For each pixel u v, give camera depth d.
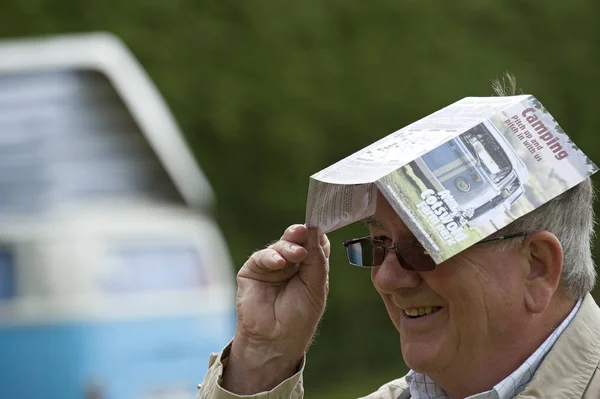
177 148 16.73
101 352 15.51
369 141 27.19
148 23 24.30
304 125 26.25
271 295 5.42
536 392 4.64
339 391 24.95
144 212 16.36
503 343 4.79
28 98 16.38
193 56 24.88
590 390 4.63
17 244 15.59
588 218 4.92
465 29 28.67
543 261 4.76
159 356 15.80
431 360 4.85
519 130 4.72
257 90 25.81
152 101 16.75
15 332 15.35
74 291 15.59
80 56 16.59
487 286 4.71
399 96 27.52
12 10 21.72
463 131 4.69
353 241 5.09
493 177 4.57
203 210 16.72
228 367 5.42
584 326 4.79
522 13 29.19
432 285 4.76
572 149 4.73
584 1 29.73
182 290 16.20
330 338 26.56
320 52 26.81
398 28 27.77
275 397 5.26
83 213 16.03
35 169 16.08
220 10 25.44
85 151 16.38
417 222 4.45
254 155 25.77
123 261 15.98
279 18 26.14
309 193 5.03
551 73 29.30
